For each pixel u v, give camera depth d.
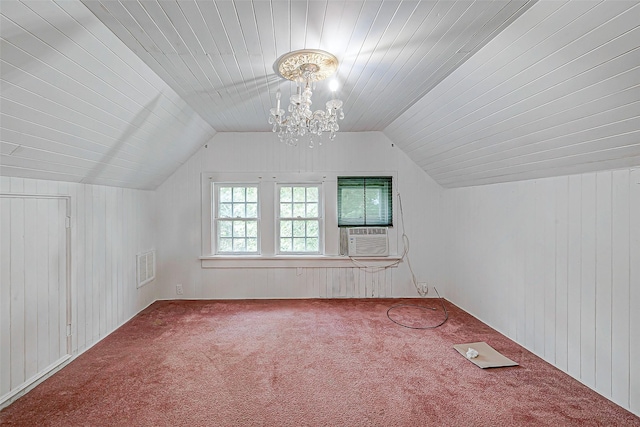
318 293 3.71
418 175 3.72
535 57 1.50
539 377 2.04
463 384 1.95
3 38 1.16
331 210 3.68
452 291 3.55
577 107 1.57
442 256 3.74
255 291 3.69
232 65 1.93
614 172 1.78
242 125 3.34
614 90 1.37
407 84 2.22
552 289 2.20
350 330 2.78
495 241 2.82
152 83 2.06
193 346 2.48
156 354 2.35
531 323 2.39
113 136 2.19
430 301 3.61
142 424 1.60
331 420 1.64
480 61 1.78
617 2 1.09
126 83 1.87
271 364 2.20
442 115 2.49
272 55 1.81
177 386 1.93
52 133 1.74
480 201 3.04
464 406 1.74
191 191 3.65
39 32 1.23
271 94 2.44
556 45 1.38
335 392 1.87
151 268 3.51
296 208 3.77
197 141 3.41
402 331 2.76
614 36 1.19
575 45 1.32
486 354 2.34
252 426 1.59
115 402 1.78
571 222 2.05
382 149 3.69
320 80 2.12
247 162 3.65
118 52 1.64
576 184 2.02
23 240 1.90
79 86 1.61
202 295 3.68
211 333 2.72
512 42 1.53
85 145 2.05
